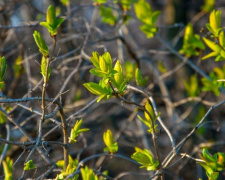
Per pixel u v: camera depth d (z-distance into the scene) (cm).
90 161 461
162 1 564
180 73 471
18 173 392
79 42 472
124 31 465
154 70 429
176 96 482
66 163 206
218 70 338
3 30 461
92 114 521
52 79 476
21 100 186
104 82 160
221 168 202
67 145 204
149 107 198
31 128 431
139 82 233
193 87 394
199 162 205
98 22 546
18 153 413
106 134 238
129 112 526
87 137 471
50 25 162
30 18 514
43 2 530
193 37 327
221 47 229
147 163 199
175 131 435
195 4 481
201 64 489
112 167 502
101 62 158
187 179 424
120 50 404
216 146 449
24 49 462
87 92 513
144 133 407
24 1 473
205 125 420
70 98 447
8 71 516
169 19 478
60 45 474
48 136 353
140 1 310
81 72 479
